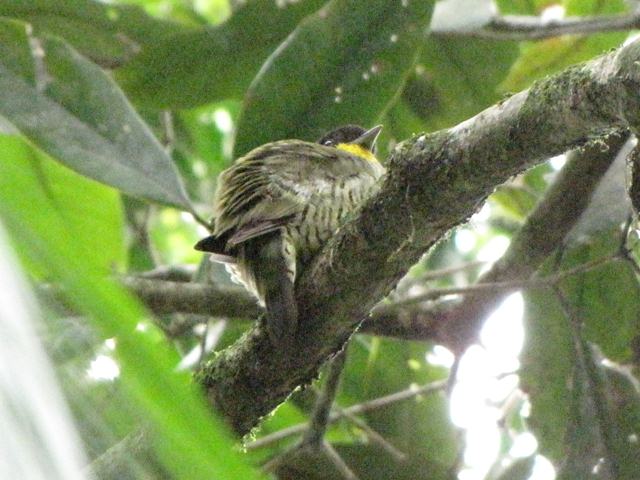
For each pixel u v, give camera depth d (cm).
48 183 946
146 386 134
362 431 1121
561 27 1143
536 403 967
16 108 825
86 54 1102
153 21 1087
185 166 1402
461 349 952
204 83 1023
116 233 977
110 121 837
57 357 156
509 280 946
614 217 909
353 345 1211
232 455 132
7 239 130
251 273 734
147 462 154
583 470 901
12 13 1071
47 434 119
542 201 925
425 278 1089
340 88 910
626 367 1012
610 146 887
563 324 976
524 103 532
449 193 567
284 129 914
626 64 484
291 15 996
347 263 620
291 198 762
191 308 902
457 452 1049
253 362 669
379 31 907
